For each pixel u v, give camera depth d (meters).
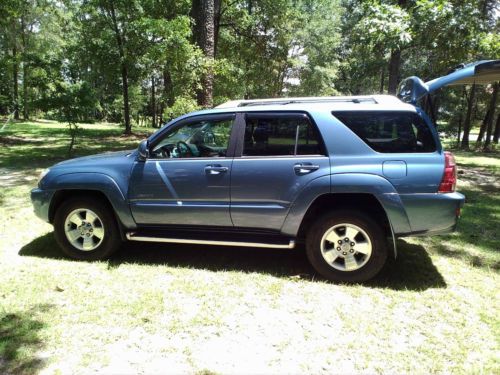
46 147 14.95
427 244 5.33
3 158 12.02
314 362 2.88
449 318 3.45
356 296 3.84
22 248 5.02
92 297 3.78
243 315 3.49
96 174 4.51
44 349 2.99
